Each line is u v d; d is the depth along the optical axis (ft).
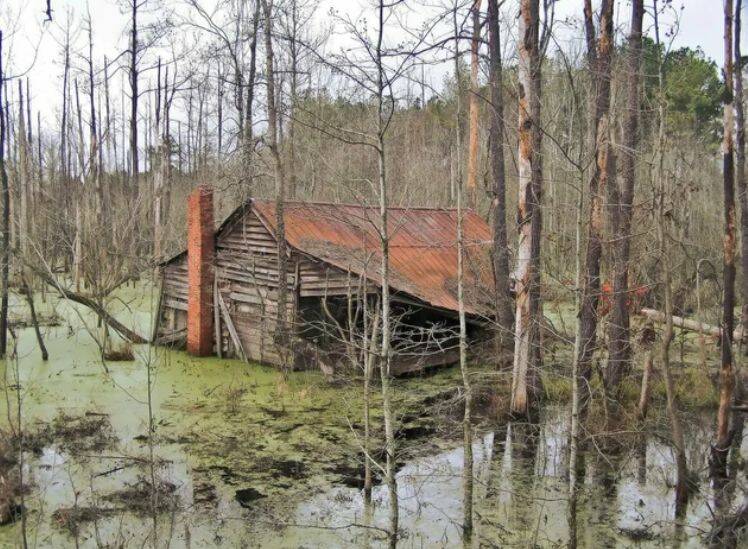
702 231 80.53
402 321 60.70
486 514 34.17
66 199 103.76
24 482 35.73
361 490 36.63
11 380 54.39
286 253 57.98
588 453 42.01
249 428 45.55
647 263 54.85
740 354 48.93
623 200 46.14
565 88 37.04
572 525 28.63
